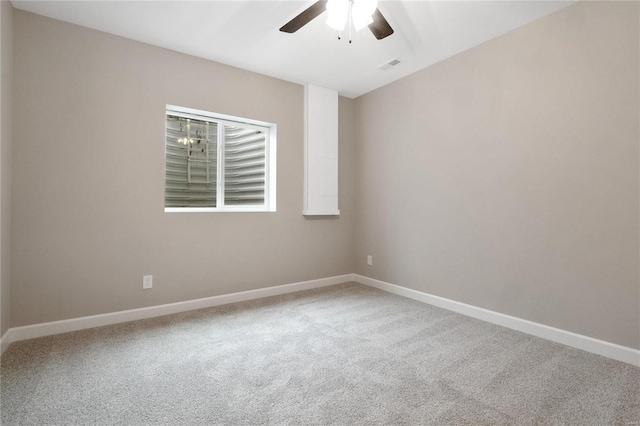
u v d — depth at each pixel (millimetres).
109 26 2635
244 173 3709
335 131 4094
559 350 2291
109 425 1485
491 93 2838
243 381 1867
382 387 1813
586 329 2293
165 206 3273
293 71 3516
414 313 3090
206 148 3494
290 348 2314
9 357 2139
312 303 3396
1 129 2141
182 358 2148
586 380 1896
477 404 1661
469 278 3041
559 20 2404
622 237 2133
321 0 1878
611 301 2182
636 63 2059
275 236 3715
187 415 1555
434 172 3354
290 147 3814
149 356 2174
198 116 3359
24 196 2416
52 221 2518
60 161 2541
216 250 3305
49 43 2498
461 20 2537
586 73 2273
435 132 3336
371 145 4117
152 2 2322
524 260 2635
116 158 2766
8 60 2268
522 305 2650
